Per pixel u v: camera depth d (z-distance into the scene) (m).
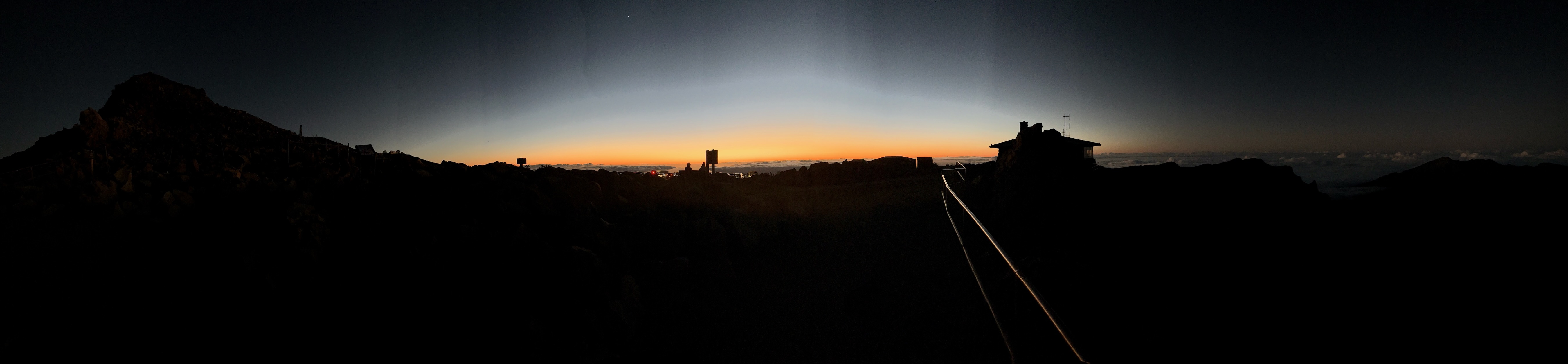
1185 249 12.48
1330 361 8.52
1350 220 14.38
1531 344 8.50
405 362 7.97
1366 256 12.06
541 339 8.38
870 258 14.23
